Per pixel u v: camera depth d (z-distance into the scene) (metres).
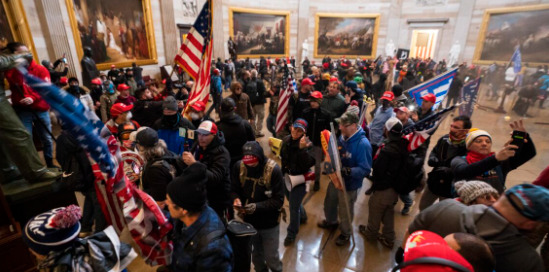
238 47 18.84
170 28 13.54
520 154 2.33
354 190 2.97
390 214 3.00
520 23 15.25
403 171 2.71
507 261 1.32
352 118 2.81
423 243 0.99
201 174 1.39
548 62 14.15
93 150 1.39
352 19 20.70
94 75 8.23
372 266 2.88
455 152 2.71
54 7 7.68
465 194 1.80
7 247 2.32
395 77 14.41
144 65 12.53
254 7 18.67
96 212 2.82
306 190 2.97
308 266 2.88
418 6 19.52
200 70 3.53
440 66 17.03
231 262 1.43
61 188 2.87
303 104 4.64
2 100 2.49
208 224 1.43
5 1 6.04
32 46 6.76
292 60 15.77
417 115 4.32
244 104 5.41
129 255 1.58
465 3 17.69
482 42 17.27
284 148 2.90
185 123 3.24
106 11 10.15
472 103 6.38
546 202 1.21
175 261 1.49
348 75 7.61
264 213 2.25
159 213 1.85
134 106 4.38
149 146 2.30
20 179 2.86
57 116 1.15
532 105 8.98
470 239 1.15
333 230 3.41
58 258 1.34
